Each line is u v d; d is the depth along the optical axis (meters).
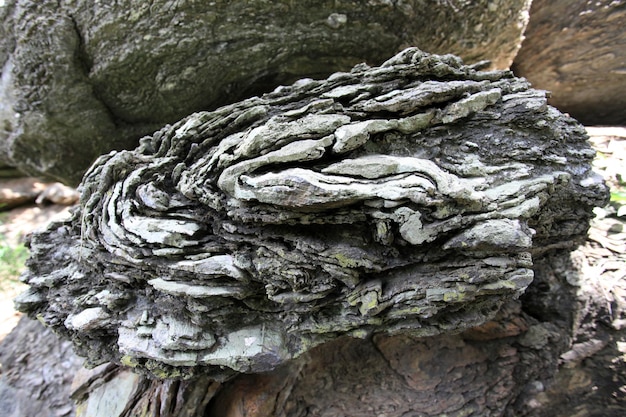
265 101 2.27
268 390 2.72
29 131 3.61
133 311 2.35
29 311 2.65
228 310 2.21
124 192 2.27
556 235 2.48
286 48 3.12
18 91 3.38
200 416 2.73
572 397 3.05
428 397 2.92
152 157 2.47
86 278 2.51
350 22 3.06
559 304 3.09
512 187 1.98
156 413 2.62
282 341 2.29
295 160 1.90
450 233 1.92
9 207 7.18
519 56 5.18
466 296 1.96
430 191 1.78
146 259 2.15
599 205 2.38
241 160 2.00
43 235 2.81
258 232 2.07
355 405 2.89
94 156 3.85
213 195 2.08
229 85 3.36
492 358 3.04
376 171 1.85
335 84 2.22
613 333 3.02
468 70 2.26
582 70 4.85
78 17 3.01
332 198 1.79
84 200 2.50
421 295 1.99
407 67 2.10
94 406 2.81
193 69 3.16
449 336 3.02
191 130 2.28
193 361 2.19
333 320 2.17
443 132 2.11
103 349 2.48
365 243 2.01
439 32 3.37
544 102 2.11
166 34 2.97
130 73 3.22
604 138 4.30
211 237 2.19
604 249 3.33
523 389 3.02
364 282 2.08
